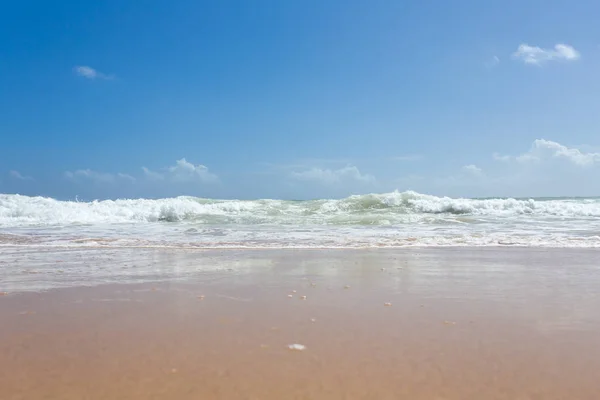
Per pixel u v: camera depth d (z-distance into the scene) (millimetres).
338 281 5422
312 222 14336
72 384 2529
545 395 2402
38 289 5012
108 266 6555
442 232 11461
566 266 6461
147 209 16250
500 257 7367
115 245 9188
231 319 3818
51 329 3557
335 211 17297
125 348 3115
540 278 5578
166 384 2529
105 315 3957
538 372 2699
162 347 3133
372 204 17938
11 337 3361
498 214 16281
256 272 6047
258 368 2758
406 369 2740
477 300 4461
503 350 3066
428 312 4023
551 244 9070
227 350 3070
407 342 3223
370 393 2420
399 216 15312
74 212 15711
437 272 6008
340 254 7777
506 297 4586
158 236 10953
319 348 3107
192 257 7453
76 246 8977
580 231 11523
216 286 5156
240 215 16219
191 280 5508
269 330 3510
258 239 10242
